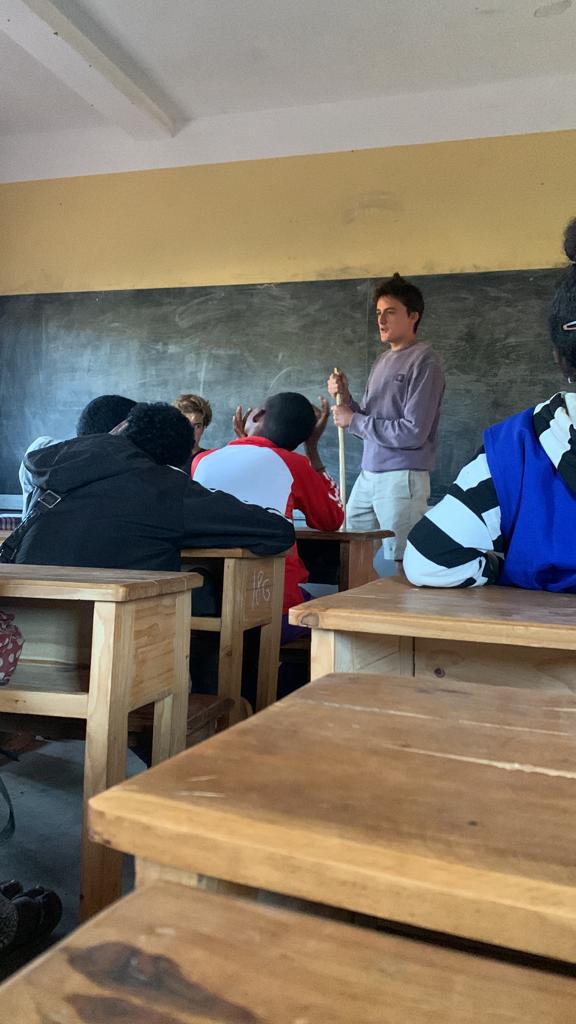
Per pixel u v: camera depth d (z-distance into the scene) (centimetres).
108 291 564
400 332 400
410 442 389
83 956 37
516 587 129
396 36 452
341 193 524
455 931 37
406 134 512
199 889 43
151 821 43
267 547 187
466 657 113
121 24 446
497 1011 34
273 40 459
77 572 141
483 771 50
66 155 575
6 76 505
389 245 513
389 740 55
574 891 36
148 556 173
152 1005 34
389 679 73
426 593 121
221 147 546
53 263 576
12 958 125
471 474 128
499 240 495
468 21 437
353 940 39
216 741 54
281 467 246
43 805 196
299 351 527
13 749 220
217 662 201
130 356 558
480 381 493
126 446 184
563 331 121
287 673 253
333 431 517
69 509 174
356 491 421
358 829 41
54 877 157
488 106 499
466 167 502
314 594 334
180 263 553
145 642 132
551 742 56
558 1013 34
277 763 50
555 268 485
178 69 491
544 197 489
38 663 145
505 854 39
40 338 575
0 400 578
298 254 530
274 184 536
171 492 179
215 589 207
